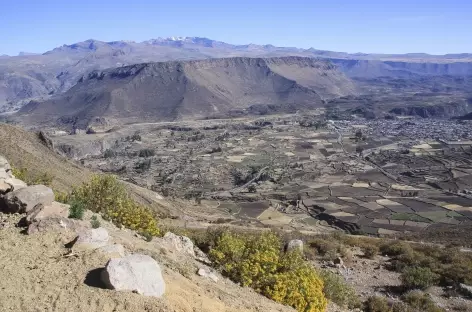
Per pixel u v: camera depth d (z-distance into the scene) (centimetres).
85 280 989
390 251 2702
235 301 1172
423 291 2045
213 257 1514
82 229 1269
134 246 1302
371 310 1733
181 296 1031
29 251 1129
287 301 1349
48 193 1450
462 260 2531
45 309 887
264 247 1537
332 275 1816
